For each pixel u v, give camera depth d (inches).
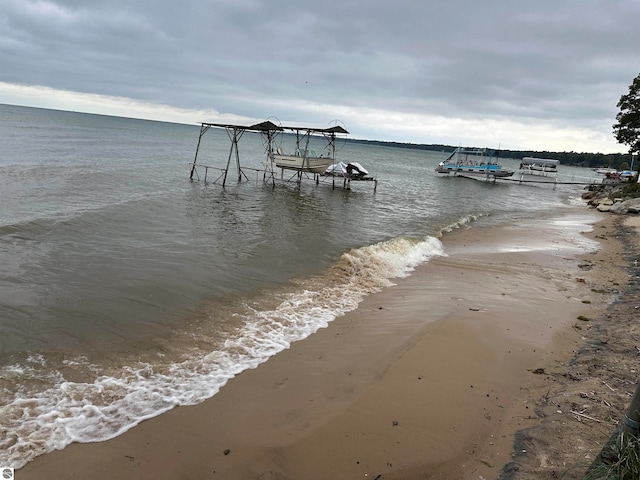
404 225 726.5
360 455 157.3
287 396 199.0
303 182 1349.7
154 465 151.3
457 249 567.5
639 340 257.0
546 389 204.4
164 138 3053.6
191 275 363.3
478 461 153.0
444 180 2050.9
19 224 462.0
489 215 989.8
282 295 337.7
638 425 123.0
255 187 1114.7
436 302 340.5
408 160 4443.9
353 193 1194.6
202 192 908.0
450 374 220.5
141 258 397.7
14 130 2053.4
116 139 2336.4
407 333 273.6
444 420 179.8
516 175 2667.3
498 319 304.2
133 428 170.7
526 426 171.9
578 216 1047.0
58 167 1019.3
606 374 212.5
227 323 278.2
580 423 167.3
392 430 172.4
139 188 854.5
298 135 1201.4
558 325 297.4
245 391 201.9
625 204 1119.6
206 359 229.8
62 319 262.5
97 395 190.7
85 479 143.4
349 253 458.0
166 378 208.8
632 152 1658.5
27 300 284.2
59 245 413.1
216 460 154.4
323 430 171.6
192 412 183.3
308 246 501.7
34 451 154.1
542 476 138.1
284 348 249.1
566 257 534.0
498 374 222.7
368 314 312.0
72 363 215.8
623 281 417.7
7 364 208.8
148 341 245.1
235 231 551.8
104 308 283.6
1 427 164.4
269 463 153.1
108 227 499.2
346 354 244.1
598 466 130.6
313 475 147.3
